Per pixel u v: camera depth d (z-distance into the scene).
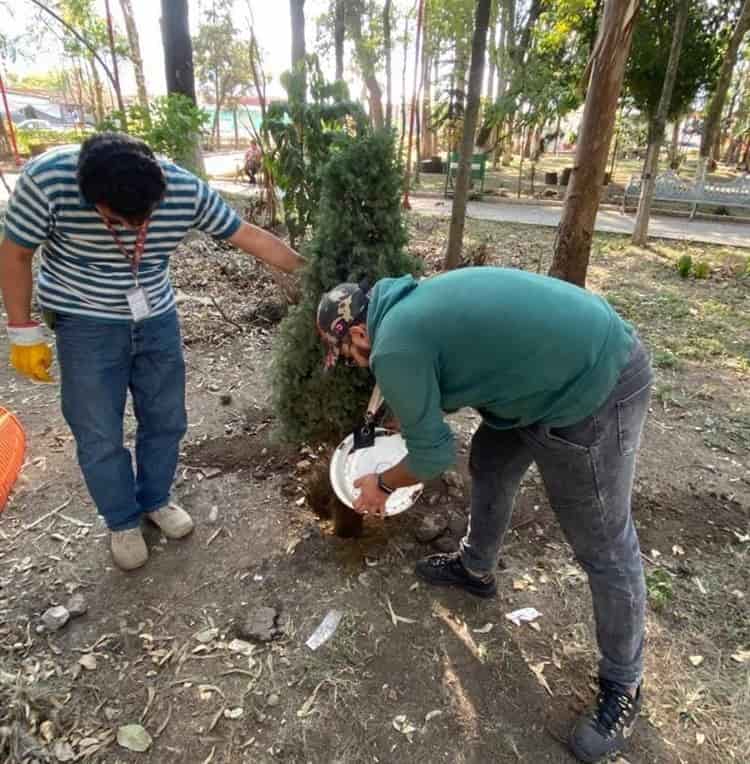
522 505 2.78
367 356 1.68
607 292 6.21
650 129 8.10
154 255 2.03
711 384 4.14
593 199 4.43
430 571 2.32
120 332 2.07
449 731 1.81
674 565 2.48
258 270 5.82
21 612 2.16
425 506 2.75
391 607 2.22
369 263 2.08
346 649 2.06
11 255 1.84
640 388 1.55
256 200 7.11
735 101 27.09
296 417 2.33
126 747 1.74
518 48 14.20
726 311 5.65
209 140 30.66
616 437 1.55
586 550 1.70
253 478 2.91
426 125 19.56
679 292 6.29
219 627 2.13
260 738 1.78
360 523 2.52
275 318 4.80
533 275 1.57
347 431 2.26
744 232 9.95
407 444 1.57
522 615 2.21
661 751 1.77
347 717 1.84
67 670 1.96
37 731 1.77
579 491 1.61
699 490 2.96
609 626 1.73
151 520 2.59
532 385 1.48
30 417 3.38
